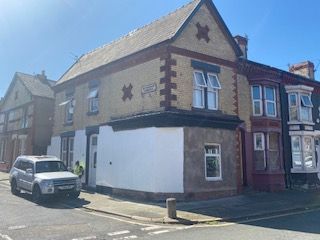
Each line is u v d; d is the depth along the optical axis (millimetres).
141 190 15602
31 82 31359
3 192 18062
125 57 17844
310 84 24016
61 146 23531
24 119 30359
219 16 18047
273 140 20625
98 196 16719
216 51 17781
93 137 20469
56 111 24891
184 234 9172
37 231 9375
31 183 15578
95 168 19844
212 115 16781
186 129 15547
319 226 10297
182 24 16125
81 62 25109
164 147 15219
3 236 8789
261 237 8750
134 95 17219
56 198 15766
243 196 16906
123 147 17078
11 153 32094
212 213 12242
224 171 16781
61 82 24156
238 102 19297
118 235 9039
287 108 22047
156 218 11320
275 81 20938
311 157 22094
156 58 16250
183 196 14953
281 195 17609
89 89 21125
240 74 19859
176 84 15680
